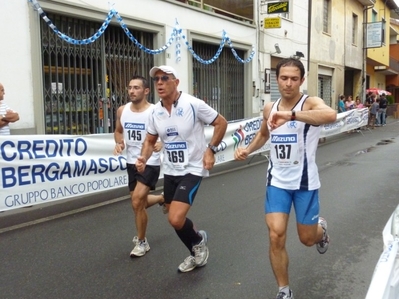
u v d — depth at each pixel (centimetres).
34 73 823
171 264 438
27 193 611
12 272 422
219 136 404
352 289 381
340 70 2461
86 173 695
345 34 2509
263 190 773
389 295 202
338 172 937
